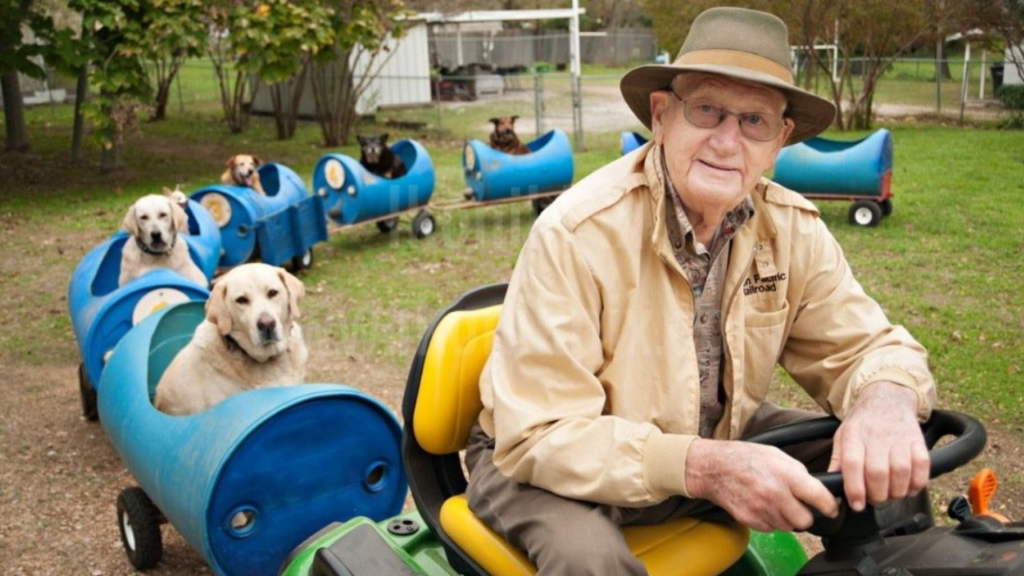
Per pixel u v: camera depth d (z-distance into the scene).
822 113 2.33
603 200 2.22
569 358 2.14
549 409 2.14
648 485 2.01
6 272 9.69
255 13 14.36
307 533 3.81
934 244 9.24
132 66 13.74
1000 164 13.36
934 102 22.98
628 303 2.22
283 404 3.63
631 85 2.39
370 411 3.88
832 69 21.58
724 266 2.34
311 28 14.58
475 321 2.61
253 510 3.66
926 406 2.18
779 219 2.38
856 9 18.00
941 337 6.59
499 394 2.19
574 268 2.17
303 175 15.49
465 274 9.26
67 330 7.90
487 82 28.81
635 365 2.24
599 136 19.42
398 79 24.72
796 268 2.41
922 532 2.20
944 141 16.16
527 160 11.48
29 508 4.89
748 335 2.38
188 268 7.11
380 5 17.16
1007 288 7.68
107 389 4.47
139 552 4.21
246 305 4.46
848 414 2.16
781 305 2.38
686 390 2.24
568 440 2.08
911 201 11.19
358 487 3.91
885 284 7.96
